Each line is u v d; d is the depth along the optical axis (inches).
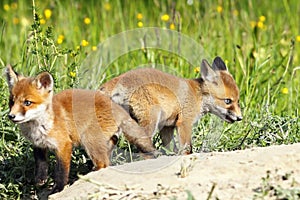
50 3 882.1
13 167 469.7
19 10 872.3
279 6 896.3
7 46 750.5
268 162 398.0
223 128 518.0
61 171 443.5
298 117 520.4
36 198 453.1
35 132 442.0
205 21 795.4
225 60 672.4
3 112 490.3
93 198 383.9
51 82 439.8
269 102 581.6
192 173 394.0
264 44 748.0
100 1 898.7
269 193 360.5
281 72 685.3
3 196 450.6
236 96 509.7
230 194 365.7
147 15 865.5
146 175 397.4
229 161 404.5
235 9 847.1
